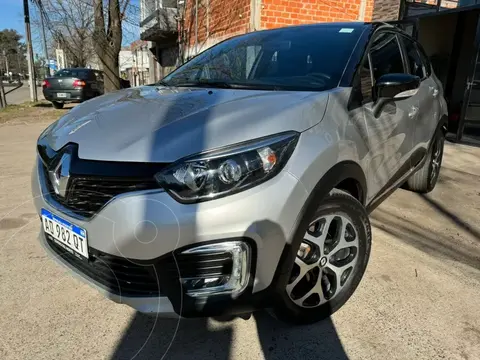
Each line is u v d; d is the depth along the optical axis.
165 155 1.64
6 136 7.49
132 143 1.74
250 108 1.88
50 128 2.30
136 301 1.71
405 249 2.95
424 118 3.34
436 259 2.81
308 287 2.03
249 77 2.71
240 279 1.69
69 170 1.76
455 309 2.25
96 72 14.19
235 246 1.62
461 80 9.22
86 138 1.86
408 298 2.34
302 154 1.77
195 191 1.58
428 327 2.09
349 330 2.07
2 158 5.56
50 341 1.95
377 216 3.58
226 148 1.64
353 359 1.87
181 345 1.95
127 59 27.81
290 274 1.82
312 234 1.96
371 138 2.33
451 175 5.02
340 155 1.97
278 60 2.73
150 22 12.80
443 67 9.63
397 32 3.18
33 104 15.49
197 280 1.67
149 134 1.77
